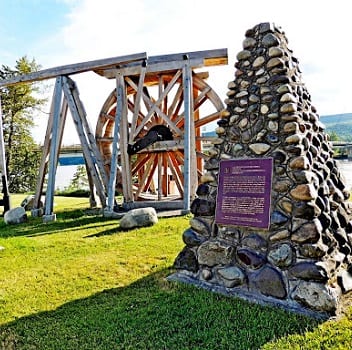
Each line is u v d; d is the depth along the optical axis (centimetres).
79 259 525
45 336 311
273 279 349
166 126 1022
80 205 1189
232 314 325
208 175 427
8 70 2439
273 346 270
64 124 980
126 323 323
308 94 425
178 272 433
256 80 404
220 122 428
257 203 375
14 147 2472
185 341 287
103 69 1006
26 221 904
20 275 469
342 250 377
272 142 377
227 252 387
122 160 1027
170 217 800
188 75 946
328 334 283
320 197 362
